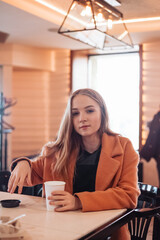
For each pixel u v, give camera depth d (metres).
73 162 1.82
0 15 4.28
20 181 1.73
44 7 4.40
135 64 6.53
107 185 1.74
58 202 1.50
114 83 6.72
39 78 6.66
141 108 5.95
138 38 5.53
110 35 3.23
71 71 6.52
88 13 3.02
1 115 5.39
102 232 1.30
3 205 1.58
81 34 3.18
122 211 1.54
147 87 5.93
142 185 2.09
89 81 6.93
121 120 6.66
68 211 1.52
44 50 6.47
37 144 6.64
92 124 1.74
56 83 6.64
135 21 5.09
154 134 5.76
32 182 1.90
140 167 5.48
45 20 4.46
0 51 6.04
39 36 5.41
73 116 1.79
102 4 3.14
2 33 5.21
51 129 6.68
